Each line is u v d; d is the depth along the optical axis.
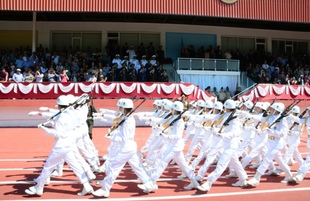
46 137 17.36
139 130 19.98
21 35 28.67
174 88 20.47
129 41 29.17
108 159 9.91
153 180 8.54
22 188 8.81
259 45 31.75
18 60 23.83
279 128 9.52
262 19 24.61
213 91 24.00
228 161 8.75
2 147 14.75
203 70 24.98
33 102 19.75
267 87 22.22
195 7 23.42
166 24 29.23
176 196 8.33
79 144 10.31
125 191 8.70
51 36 28.73
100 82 19.98
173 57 29.42
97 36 29.09
